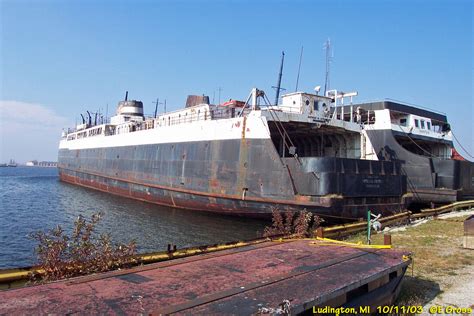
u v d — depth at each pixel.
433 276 10.08
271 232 13.06
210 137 23.97
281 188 19.66
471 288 9.06
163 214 26.83
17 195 42.88
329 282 5.73
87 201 35.59
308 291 5.28
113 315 4.25
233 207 22.36
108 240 9.71
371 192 19.70
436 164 27.12
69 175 53.66
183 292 5.11
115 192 38.44
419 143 33.00
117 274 6.00
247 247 8.49
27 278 7.49
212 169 23.52
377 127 28.69
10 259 16.31
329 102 25.14
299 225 12.98
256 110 21.00
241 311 4.47
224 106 26.73
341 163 18.78
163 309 4.38
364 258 7.44
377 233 16.72
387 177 20.53
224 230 21.42
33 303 4.61
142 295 4.96
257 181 20.67
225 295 4.98
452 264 11.21
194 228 22.05
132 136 34.72
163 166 28.81
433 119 32.62
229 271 6.23
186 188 25.80
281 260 7.08
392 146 27.97
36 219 26.95
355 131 24.38
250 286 5.39
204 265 6.66
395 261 7.30
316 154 27.88
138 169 32.81
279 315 4.39
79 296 4.89
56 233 9.01
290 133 25.72
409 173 27.64
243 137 21.50
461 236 15.64
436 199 26.73
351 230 16.42
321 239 9.90
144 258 8.88
